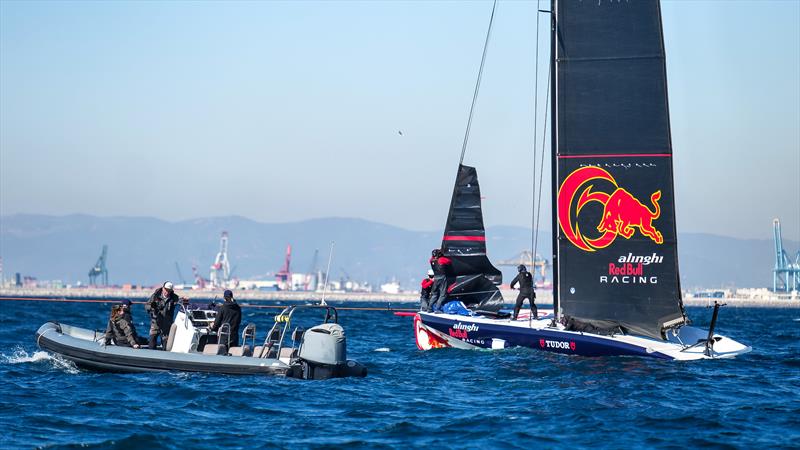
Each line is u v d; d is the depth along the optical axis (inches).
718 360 3287.4
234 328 2869.1
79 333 3154.5
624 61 3206.2
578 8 3255.4
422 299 3838.6
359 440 1926.7
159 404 2303.2
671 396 2488.9
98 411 2206.0
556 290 3353.8
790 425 2106.3
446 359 3326.8
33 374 2815.0
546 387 2647.6
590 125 3235.7
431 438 1952.5
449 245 3855.8
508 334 3417.8
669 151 3164.4
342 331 2805.1
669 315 3164.4
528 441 1926.7
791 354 3949.3
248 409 2252.7
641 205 3184.1
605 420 2140.7
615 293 3218.5
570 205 3260.3
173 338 2871.6
